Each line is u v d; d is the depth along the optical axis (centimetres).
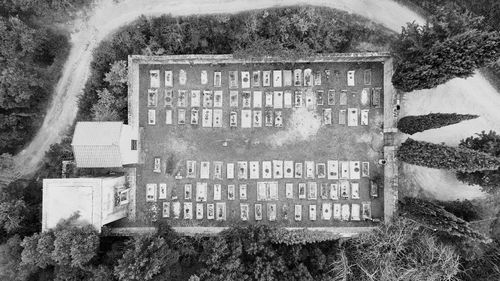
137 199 4088
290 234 3809
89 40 4212
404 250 3716
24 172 4203
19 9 4166
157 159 4069
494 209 3912
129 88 3894
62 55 4225
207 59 3922
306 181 4038
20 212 3769
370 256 3741
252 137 4053
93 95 4106
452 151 3319
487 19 3806
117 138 3622
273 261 3594
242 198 4044
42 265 3494
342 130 4022
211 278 3484
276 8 4062
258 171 4044
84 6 4200
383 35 4009
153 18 4088
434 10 3962
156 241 3494
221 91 4059
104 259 3756
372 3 4031
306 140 4034
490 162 3164
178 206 4053
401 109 3972
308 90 4025
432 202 3841
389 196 3906
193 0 4131
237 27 4028
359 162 4012
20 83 3850
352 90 4016
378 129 4016
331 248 3956
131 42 4041
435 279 3641
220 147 4069
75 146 3619
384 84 3981
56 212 3522
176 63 4047
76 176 3941
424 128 3641
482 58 3141
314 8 4028
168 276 3488
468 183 3769
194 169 4069
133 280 3319
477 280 3744
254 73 4041
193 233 3950
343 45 4047
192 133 4078
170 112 4066
